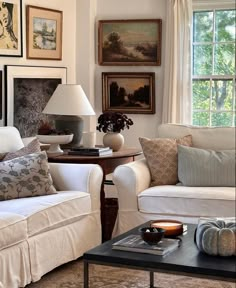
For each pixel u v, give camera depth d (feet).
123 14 19.81
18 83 16.89
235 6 18.67
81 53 19.83
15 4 16.67
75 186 13.78
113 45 19.83
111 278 12.35
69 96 15.76
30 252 11.45
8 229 10.73
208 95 19.34
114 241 10.22
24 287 11.66
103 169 15.07
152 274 11.52
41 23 17.94
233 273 8.49
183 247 9.83
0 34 16.11
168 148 14.90
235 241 9.23
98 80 20.21
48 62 18.48
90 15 19.69
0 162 13.00
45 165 13.12
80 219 13.35
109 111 20.06
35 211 11.66
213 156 14.42
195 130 15.55
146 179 14.55
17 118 16.87
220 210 13.33
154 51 19.36
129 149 16.84
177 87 18.89
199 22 19.19
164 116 19.11
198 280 12.25
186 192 13.60
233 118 19.10
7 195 12.48
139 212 14.02
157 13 19.39
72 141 16.49
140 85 19.61
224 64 19.06
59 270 12.89
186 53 18.74
